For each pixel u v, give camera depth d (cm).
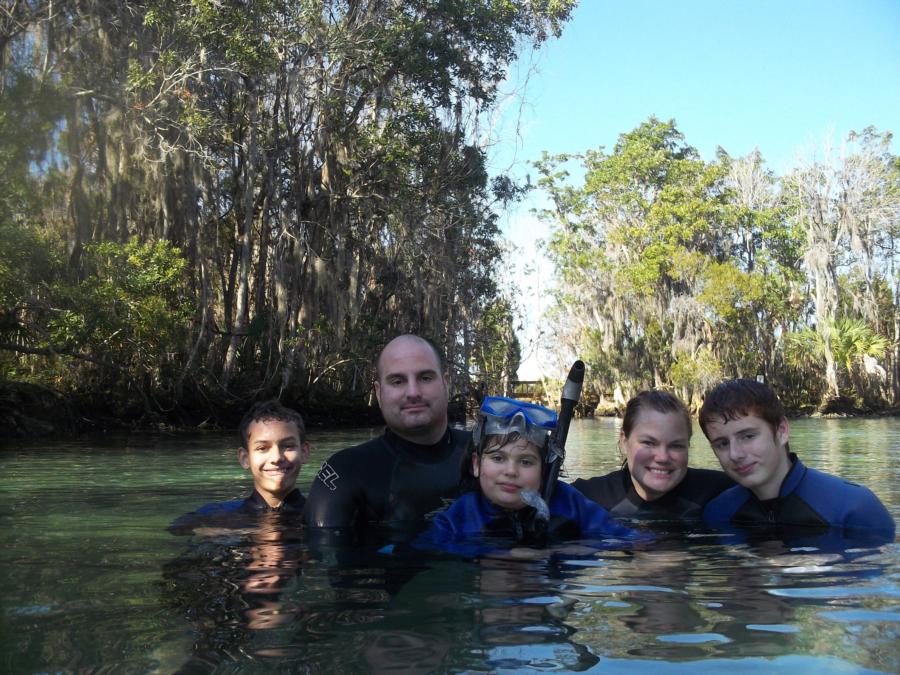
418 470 379
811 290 4656
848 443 1432
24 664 170
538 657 171
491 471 317
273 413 428
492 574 255
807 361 4456
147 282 1667
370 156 2408
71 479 698
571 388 327
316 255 2323
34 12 1694
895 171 4484
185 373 1900
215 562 283
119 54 1920
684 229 4259
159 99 1902
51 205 1675
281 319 2205
